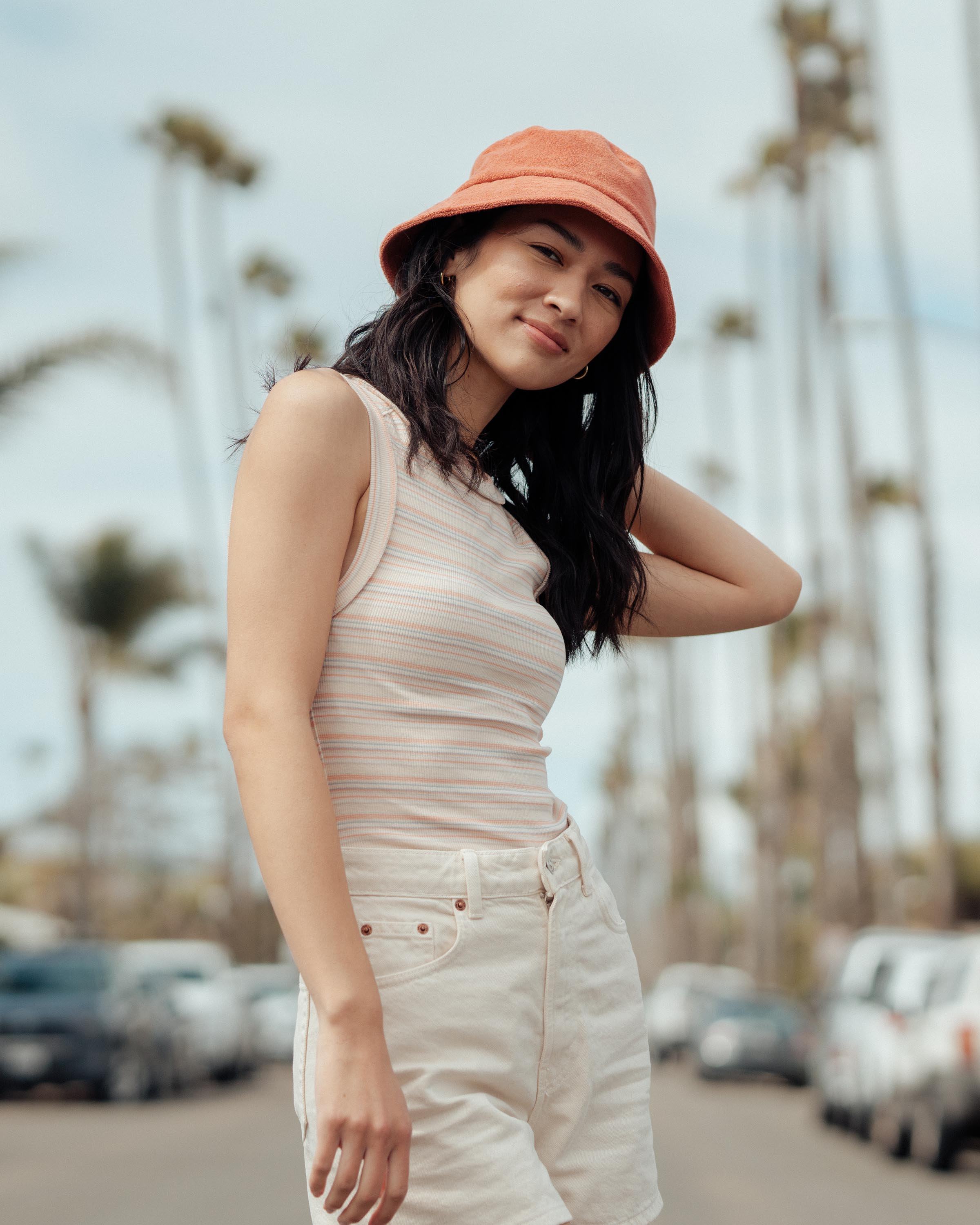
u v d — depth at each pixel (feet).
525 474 7.27
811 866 180.55
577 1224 5.97
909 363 94.27
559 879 5.94
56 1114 48.65
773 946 145.89
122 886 152.25
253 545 5.60
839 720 111.86
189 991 69.92
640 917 275.80
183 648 103.91
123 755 135.33
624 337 7.17
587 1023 6.01
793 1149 42.24
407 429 6.14
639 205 6.63
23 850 128.47
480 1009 5.65
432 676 5.82
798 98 113.50
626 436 7.30
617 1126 6.13
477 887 5.69
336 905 5.24
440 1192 5.50
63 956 53.98
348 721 5.78
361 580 5.83
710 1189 31.68
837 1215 27.76
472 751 5.85
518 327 6.46
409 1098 5.54
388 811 5.74
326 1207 5.07
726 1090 75.31
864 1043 43.55
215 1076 68.85
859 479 109.29
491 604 5.97
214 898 159.22
